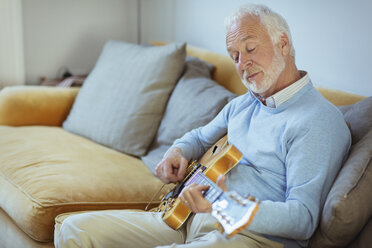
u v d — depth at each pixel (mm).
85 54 3348
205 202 1131
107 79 2416
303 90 1373
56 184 1686
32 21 3072
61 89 2652
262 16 1407
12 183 1771
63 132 2424
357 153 1294
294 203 1207
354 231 1174
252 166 1425
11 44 2885
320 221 1211
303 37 2121
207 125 1743
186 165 1576
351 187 1182
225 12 2588
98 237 1365
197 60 2279
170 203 1482
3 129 2314
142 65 2273
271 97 1384
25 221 1610
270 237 1267
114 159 2051
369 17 1813
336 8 1944
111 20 3406
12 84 2949
